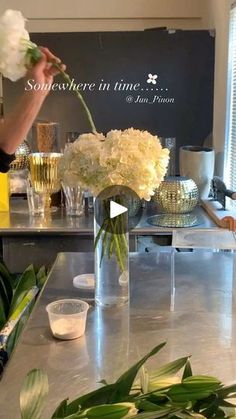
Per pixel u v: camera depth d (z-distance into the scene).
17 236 2.42
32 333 1.46
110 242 1.60
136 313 1.59
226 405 0.87
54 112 3.31
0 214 2.62
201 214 2.60
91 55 3.26
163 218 2.49
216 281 1.86
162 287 1.80
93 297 1.71
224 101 3.18
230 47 3.04
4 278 2.10
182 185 2.54
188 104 3.28
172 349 1.36
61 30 3.82
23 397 0.90
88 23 3.82
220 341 1.41
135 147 1.45
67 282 1.84
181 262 2.05
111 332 1.47
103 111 3.31
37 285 2.05
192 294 1.74
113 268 1.62
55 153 2.70
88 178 1.49
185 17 3.78
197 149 2.92
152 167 1.46
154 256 2.13
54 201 2.72
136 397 0.90
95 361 1.31
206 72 3.24
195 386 0.88
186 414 0.84
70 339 1.42
